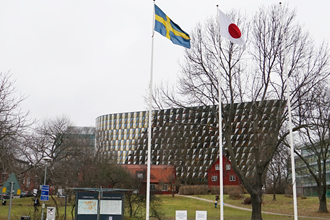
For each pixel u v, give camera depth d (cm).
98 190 1920
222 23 1925
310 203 5034
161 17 1898
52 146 5188
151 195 2938
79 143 6062
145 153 12075
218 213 4034
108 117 13300
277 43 2866
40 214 2498
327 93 3356
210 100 2975
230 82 2947
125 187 4228
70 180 4531
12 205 4541
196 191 6850
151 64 1864
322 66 2809
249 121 3172
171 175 6931
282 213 3994
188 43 1933
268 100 2923
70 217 2856
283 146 3334
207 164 10094
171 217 3322
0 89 2300
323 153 4200
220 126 1897
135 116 12938
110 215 1916
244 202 5000
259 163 2822
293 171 1838
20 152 2442
